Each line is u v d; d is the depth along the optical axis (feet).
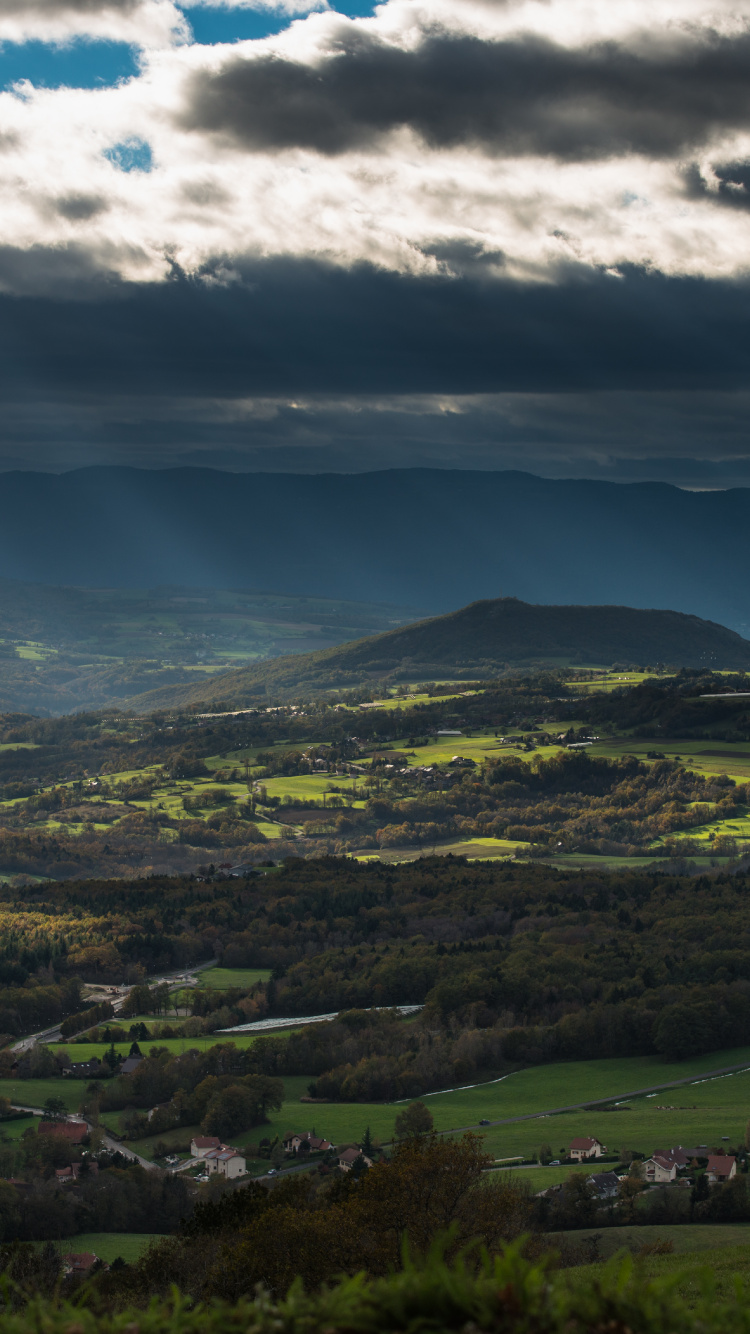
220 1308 19.62
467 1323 17.79
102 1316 19.70
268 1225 109.50
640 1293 18.21
